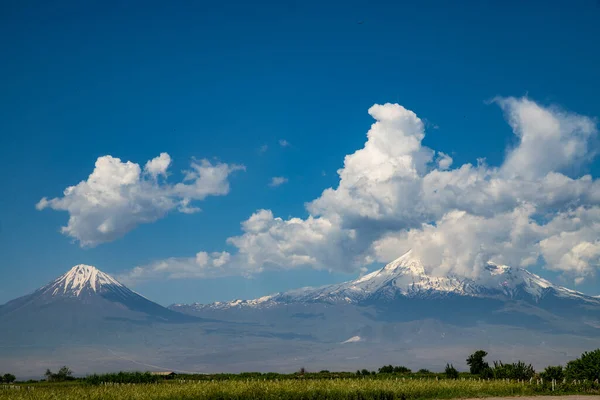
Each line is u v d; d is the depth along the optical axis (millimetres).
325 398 55812
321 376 108000
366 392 57344
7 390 62344
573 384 63469
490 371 82688
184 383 70625
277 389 56812
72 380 125500
